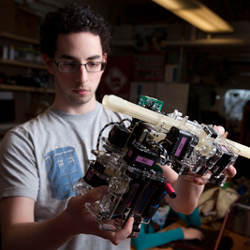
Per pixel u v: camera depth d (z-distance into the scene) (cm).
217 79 267
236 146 58
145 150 47
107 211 50
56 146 80
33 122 83
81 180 62
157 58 336
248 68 256
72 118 83
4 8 301
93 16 73
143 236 137
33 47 342
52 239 58
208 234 147
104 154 52
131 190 49
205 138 54
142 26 407
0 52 310
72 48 69
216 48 269
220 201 157
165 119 52
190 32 279
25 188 72
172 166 53
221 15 265
